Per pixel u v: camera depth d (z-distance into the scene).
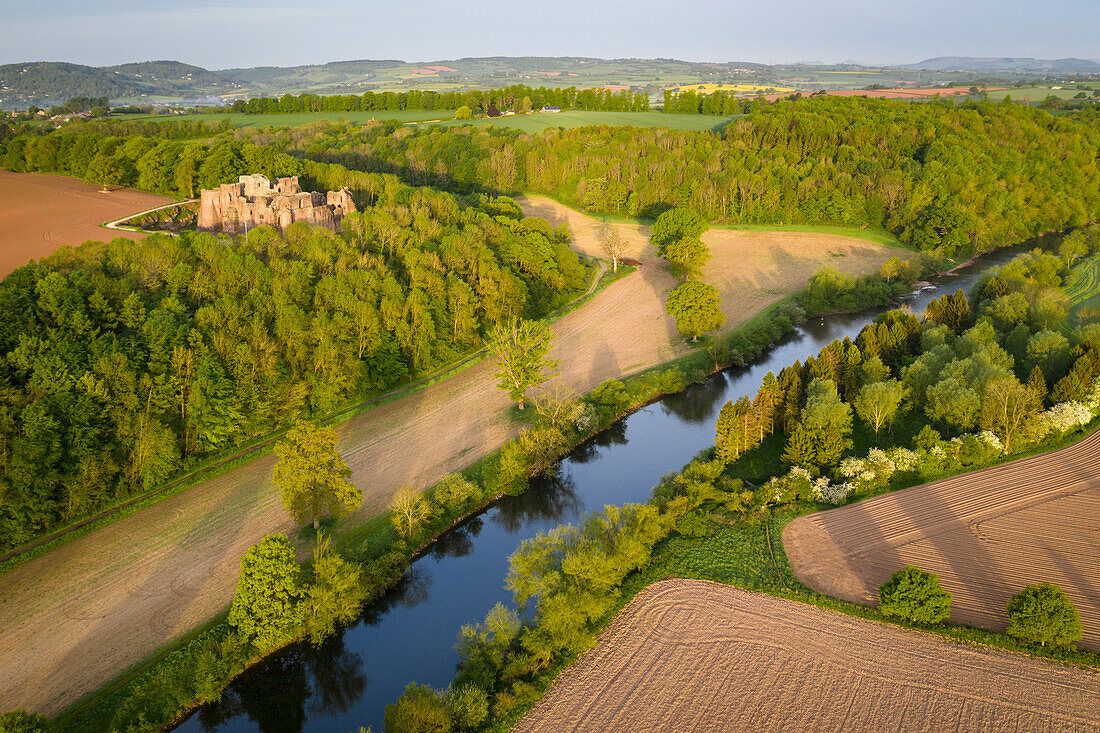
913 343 116.94
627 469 98.50
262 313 104.94
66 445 81.31
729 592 71.81
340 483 77.38
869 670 61.81
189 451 91.50
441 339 121.06
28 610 68.69
